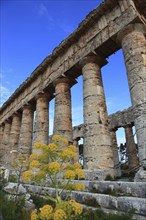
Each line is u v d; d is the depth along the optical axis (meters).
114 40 12.15
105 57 13.83
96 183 7.45
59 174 9.91
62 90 15.74
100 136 10.80
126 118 22.42
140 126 8.30
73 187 3.78
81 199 6.78
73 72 15.71
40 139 16.70
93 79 12.63
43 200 7.43
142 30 10.82
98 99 11.91
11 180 11.59
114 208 5.73
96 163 10.13
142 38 10.45
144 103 8.52
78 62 14.38
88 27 14.28
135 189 5.97
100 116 11.41
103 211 5.53
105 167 10.00
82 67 13.91
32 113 21.44
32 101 20.59
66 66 15.62
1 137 28.44
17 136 23.08
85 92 12.45
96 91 12.18
